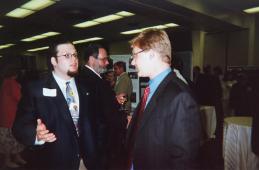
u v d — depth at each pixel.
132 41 1.25
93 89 2.03
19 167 3.33
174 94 1.08
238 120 2.79
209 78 5.09
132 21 7.66
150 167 1.09
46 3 5.84
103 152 1.88
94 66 2.28
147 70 1.20
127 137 1.29
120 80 3.61
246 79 4.16
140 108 1.26
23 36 10.59
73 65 1.60
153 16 5.81
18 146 3.37
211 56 8.38
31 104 1.54
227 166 2.65
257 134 1.71
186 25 6.89
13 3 5.75
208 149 3.91
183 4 5.05
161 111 1.09
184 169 1.00
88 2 5.25
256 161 2.36
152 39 1.16
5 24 7.95
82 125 1.64
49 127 1.53
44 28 8.73
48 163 1.53
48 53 1.65
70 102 1.64
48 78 1.62
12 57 15.66
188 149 1.01
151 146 1.09
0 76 3.48
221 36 8.09
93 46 2.29
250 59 7.52
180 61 2.79
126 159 1.28
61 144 1.54
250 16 7.44
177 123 1.04
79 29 8.90
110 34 9.77
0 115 3.33
